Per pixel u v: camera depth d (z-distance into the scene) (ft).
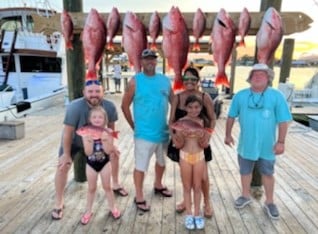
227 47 7.21
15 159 12.97
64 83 32.04
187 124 6.89
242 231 7.46
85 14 8.43
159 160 8.87
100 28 7.61
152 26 7.57
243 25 7.47
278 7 8.22
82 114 7.52
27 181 10.47
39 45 29.84
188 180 7.39
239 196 9.31
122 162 12.59
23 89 29.73
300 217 8.15
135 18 7.35
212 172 11.56
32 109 25.43
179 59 7.29
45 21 8.98
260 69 7.25
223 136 17.58
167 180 10.61
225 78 7.36
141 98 7.77
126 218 8.02
